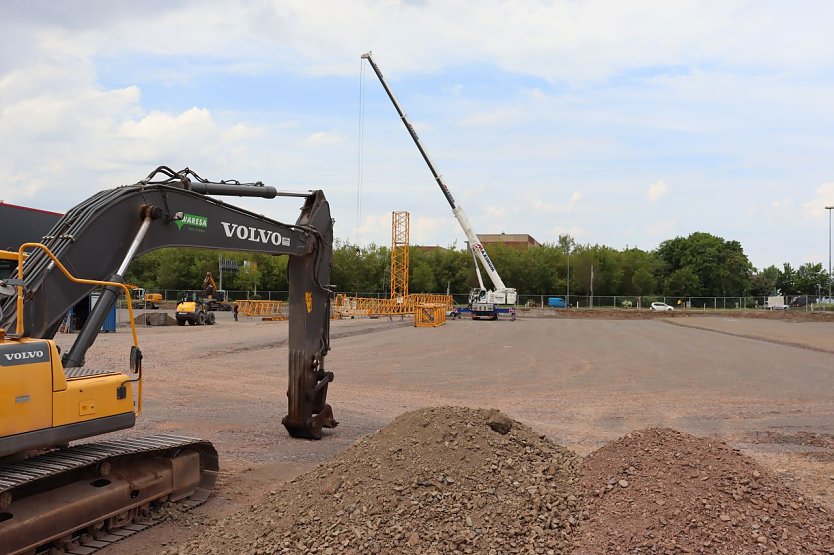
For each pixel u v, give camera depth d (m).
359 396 13.94
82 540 5.79
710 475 5.35
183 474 6.82
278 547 5.14
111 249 6.49
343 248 92.44
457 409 6.90
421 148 51.56
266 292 78.88
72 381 5.49
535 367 19.22
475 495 5.52
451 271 91.50
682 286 96.94
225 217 8.10
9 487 4.82
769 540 4.75
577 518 5.31
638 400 13.62
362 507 5.44
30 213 18.12
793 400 13.67
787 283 108.31
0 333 5.04
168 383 15.48
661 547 4.70
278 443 9.70
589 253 91.56
